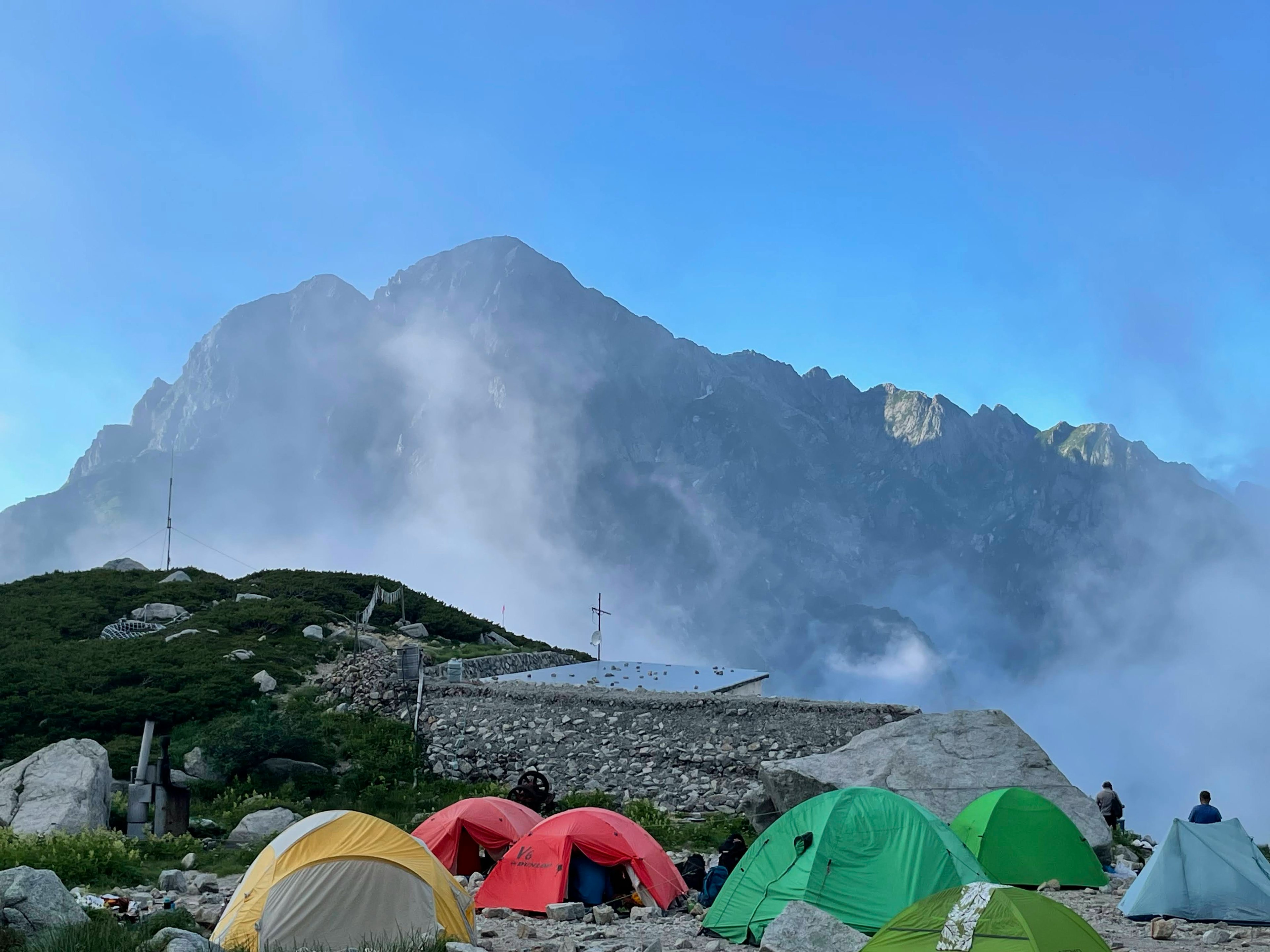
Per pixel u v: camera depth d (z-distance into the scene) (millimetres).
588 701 40625
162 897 20391
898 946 12125
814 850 16922
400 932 14578
